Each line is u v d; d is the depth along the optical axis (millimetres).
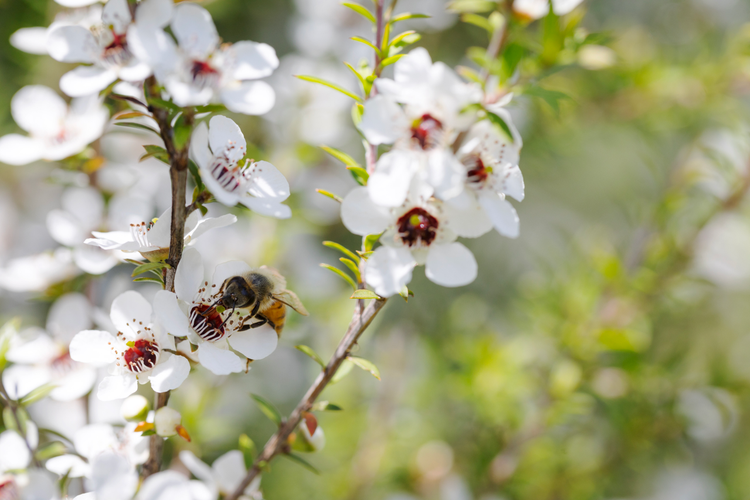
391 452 366
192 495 270
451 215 267
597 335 352
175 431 268
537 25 354
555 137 410
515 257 524
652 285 368
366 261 270
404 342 396
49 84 351
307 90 404
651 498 420
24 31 296
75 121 298
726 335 508
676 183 387
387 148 282
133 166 339
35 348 298
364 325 272
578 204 639
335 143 412
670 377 375
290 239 392
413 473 362
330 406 276
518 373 376
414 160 263
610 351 369
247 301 284
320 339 371
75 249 306
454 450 382
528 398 383
